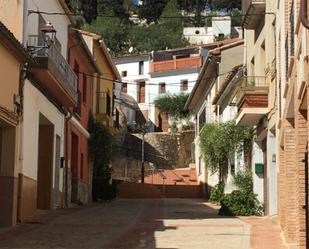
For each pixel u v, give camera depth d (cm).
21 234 1544
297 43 1078
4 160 1731
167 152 5928
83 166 3036
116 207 2673
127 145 5650
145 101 7106
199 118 4725
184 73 6850
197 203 3189
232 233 1609
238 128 2797
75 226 1761
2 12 1873
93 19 7962
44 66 1897
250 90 2189
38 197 2270
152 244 1393
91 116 3275
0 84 1587
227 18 8681
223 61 3472
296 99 1152
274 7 1939
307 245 991
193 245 1380
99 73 3312
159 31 8369
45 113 2155
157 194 4234
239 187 2602
